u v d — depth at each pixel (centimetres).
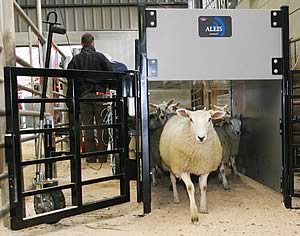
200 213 316
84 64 501
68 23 1097
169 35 322
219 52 328
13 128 249
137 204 351
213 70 328
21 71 252
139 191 353
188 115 300
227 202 352
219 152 320
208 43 326
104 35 1103
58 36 1090
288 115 331
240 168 506
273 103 386
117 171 366
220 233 266
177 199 356
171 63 324
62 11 1095
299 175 448
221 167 414
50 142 338
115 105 336
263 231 269
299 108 457
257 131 439
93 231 275
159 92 703
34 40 589
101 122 491
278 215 308
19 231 277
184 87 593
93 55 505
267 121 406
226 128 466
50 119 332
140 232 271
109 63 516
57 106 707
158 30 321
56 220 274
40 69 263
